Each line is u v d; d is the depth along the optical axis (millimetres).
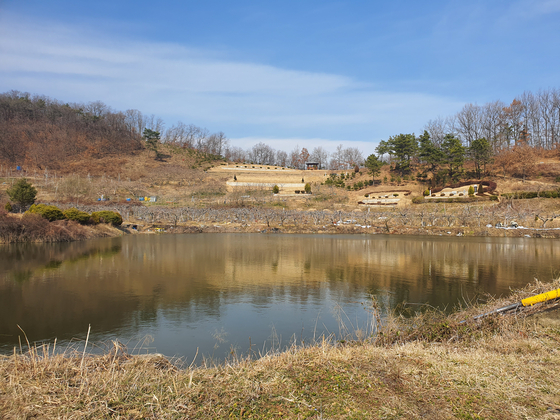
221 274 17641
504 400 4145
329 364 5410
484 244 31875
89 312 11398
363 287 15312
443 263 21516
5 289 14023
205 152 128000
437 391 4406
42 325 10156
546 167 69438
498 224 44469
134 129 131000
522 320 7199
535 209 49875
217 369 5488
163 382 4762
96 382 4562
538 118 89000
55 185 65000
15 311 11367
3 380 4551
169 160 113000
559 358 5410
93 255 23109
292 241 33500
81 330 9820
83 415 3777
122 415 3855
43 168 91125
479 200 58656
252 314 11414
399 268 19766
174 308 11977
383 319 10602
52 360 5328
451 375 4875
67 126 115750
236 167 110438
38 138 105125
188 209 52719
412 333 7215
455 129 92875
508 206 51469
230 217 51188
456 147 73562
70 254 23297
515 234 40031
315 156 132125
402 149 85250
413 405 4047
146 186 78250
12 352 8172
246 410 4000
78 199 57188
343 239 35812
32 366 5102
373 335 7777
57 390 4371
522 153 71625
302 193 74750
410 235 40812
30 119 118375
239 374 5086
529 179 67312
